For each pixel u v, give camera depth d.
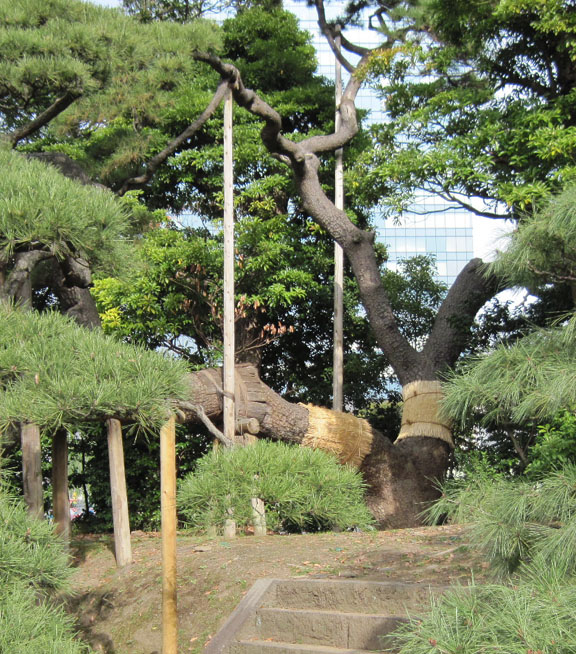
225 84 10.34
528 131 9.72
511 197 9.22
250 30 15.38
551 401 3.44
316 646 5.13
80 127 11.81
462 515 3.84
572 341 3.68
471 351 12.26
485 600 3.16
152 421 4.09
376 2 13.09
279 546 7.10
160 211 13.21
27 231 4.95
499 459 10.22
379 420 14.69
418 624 3.09
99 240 5.37
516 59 10.96
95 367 4.04
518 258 3.75
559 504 3.37
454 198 10.62
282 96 14.93
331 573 6.04
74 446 11.03
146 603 6.27
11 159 5.71
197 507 4.07
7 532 3.94
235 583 6.10
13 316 4.81
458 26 10.87
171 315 13.03
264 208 13.86
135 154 10.94
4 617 3.57
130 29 9.23
